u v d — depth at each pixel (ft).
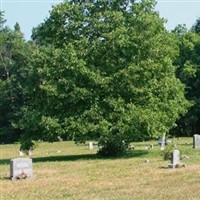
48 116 114.21
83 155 126.82
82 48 116.57
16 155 145.28
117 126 112.37
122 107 113.39
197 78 228.22
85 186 70.69
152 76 118.73
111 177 79.15
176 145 149.48
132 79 114.32
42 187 71.41
